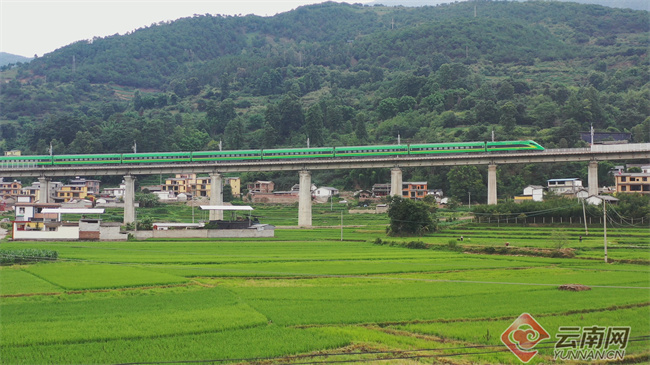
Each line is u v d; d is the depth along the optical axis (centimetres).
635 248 9288
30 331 4250
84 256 8462
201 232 12406
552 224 12494
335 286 6062
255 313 4784
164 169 16688
